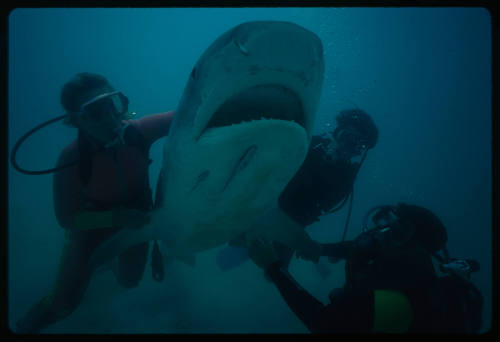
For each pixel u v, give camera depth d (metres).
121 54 43.50
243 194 1.76
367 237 1.63
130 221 2.13
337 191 3.20
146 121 2.47
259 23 1.22
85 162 2.11
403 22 24.89
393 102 25.22
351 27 25.12
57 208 2.40
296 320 3.83
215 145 1.43
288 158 1.57
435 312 1.36
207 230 2.13
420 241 1.65
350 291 1.57
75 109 1.99
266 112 1.48
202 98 1.43
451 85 25.30
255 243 1.96
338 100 19.69
